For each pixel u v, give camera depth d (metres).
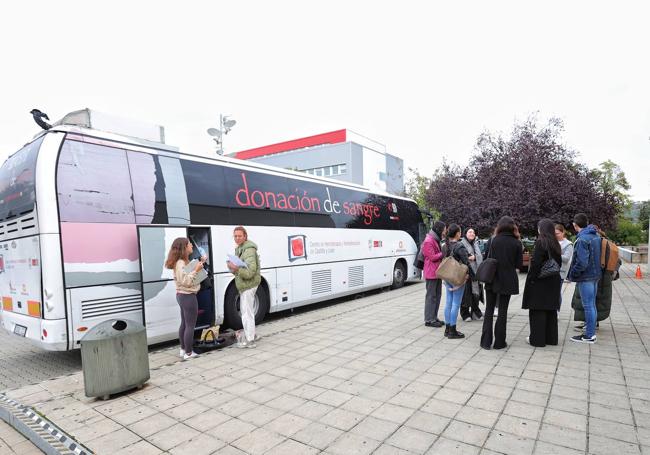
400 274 13.41
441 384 4.47
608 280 6.55
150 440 3.42
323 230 9.91
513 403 3.90
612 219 17.80
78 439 3.47
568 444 3.11
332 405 4.00
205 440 3.38
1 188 6.15
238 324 7.63
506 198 17.09
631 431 3.29
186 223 6.75
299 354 5.84
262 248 8.21
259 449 3.21
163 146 6.69
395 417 3.69
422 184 27.94
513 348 5.80
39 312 5.23
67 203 5.34
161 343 6.98
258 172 8.34
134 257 5.98
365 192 11.80
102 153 5.82
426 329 7.18
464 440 3.22
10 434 3.89
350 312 9.14
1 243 6.14
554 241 5.57
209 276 6.91
